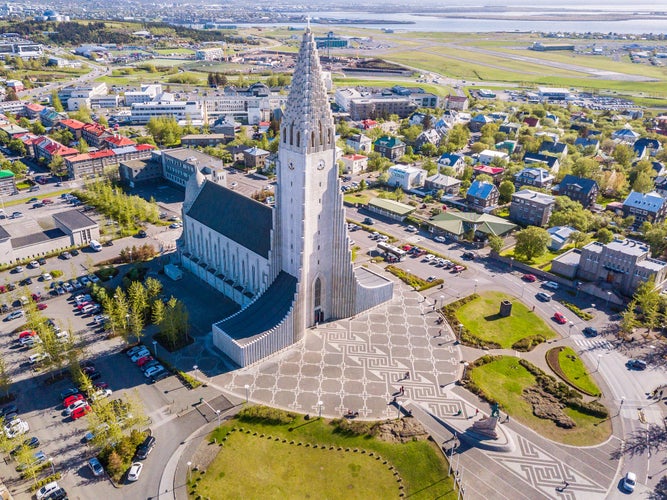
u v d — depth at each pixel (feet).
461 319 513.86
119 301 461.37
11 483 326.24
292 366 439.22
